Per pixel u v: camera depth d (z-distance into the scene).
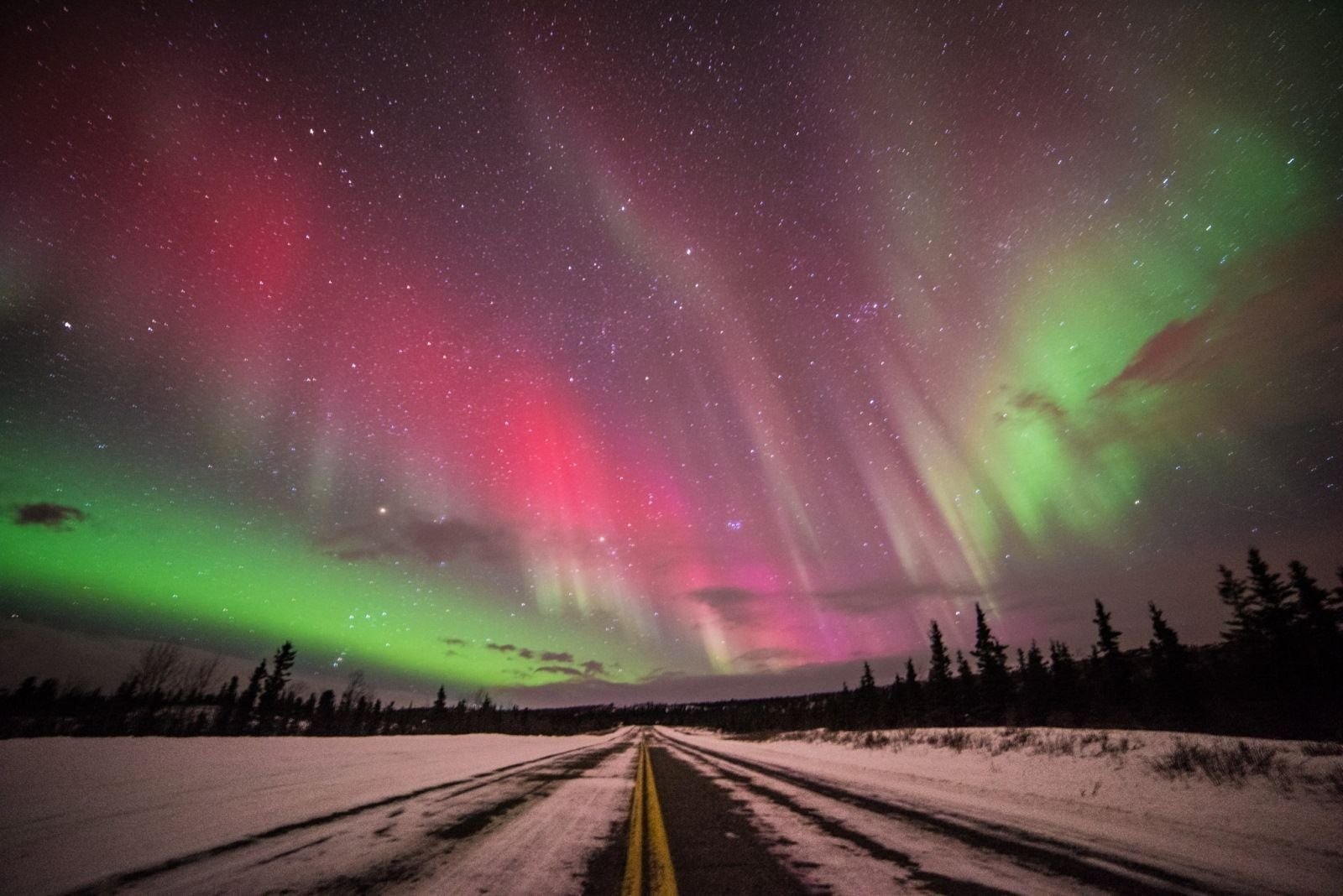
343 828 5.13
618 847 4.77
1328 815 5.59
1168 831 5.42
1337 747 7.91
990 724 40.19
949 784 9.03
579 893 3.55
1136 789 7.45
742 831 5.47
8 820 4.56
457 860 4.25
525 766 12.18
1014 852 4.60
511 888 3.65
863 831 5.43
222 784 6.75
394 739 18.58
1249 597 29.80
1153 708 30.19
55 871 3.59
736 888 3.70
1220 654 32.25
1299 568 28.50
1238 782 7.10
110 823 4.73
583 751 19.19
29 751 7.29
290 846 4.45
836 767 12.21
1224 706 27.34
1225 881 3.87
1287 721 22.38
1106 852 4.61
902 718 48.12
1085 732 13.70
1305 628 27.61
